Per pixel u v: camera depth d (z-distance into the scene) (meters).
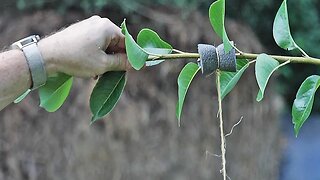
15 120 4.10
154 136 4.20
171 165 4.29
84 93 4.05
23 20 4.34
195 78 4.41
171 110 4.26
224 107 4.55
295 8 6.98
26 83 1.29
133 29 4.40
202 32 4.38
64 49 1.27
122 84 1.32
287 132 6.48
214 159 4.48
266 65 1.21
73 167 4.05
